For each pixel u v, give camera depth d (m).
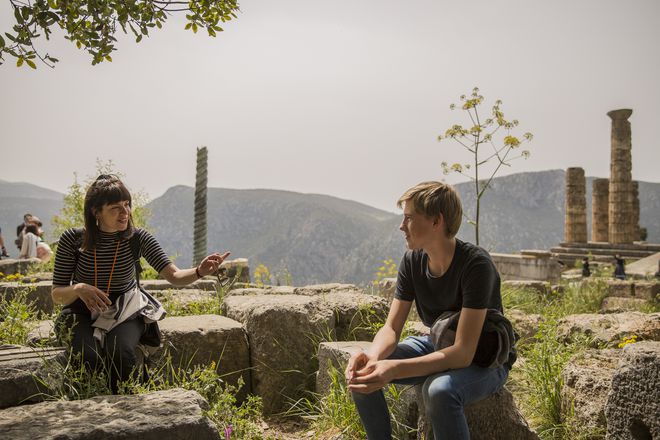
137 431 2.39
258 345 4.23
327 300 4.79
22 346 3.51
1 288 5.76
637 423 2.76
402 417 3.27
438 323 2.67
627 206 27.03
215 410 3.31
